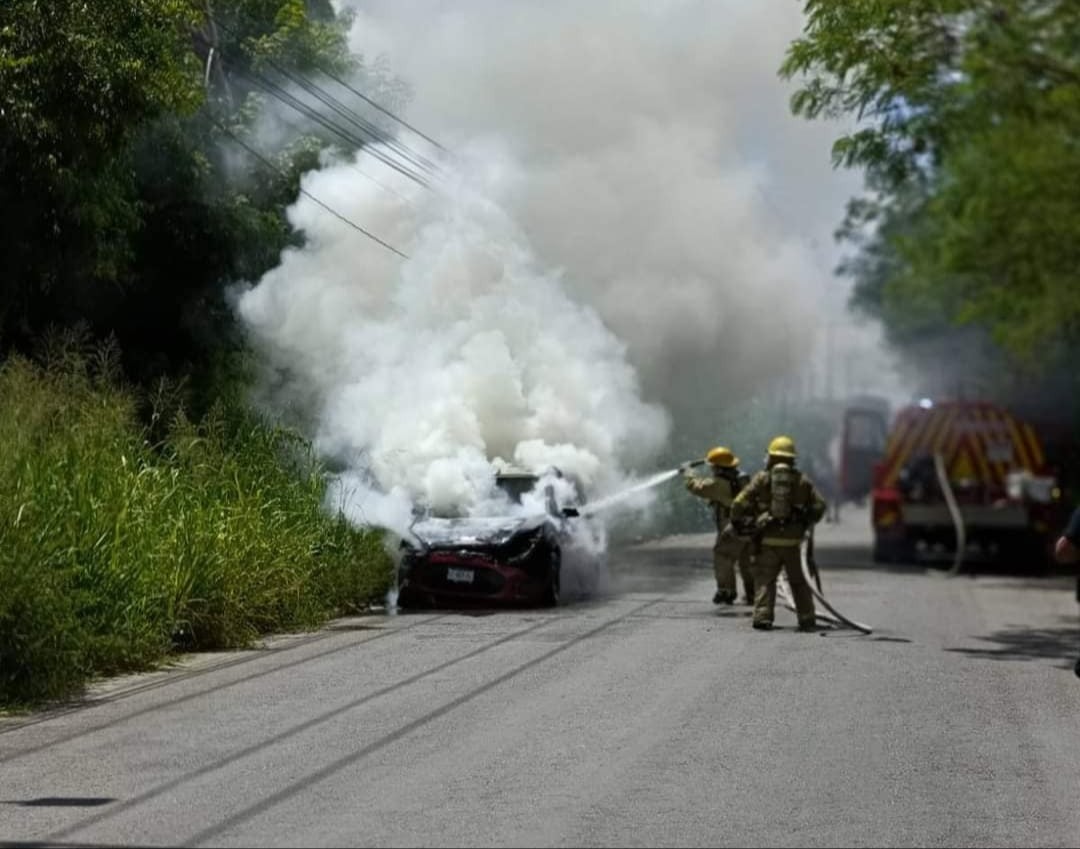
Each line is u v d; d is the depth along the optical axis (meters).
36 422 14.20
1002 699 11.99
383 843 7.46
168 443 16.48
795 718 10.91
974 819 8.16
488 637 15.16
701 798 8.48
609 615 17.19
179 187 18.84
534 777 8.93
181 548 14.13
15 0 15.51
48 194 16.14
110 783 8.79
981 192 13.45
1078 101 12.83
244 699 11.59
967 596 21.61
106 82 15.57
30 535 12.21
